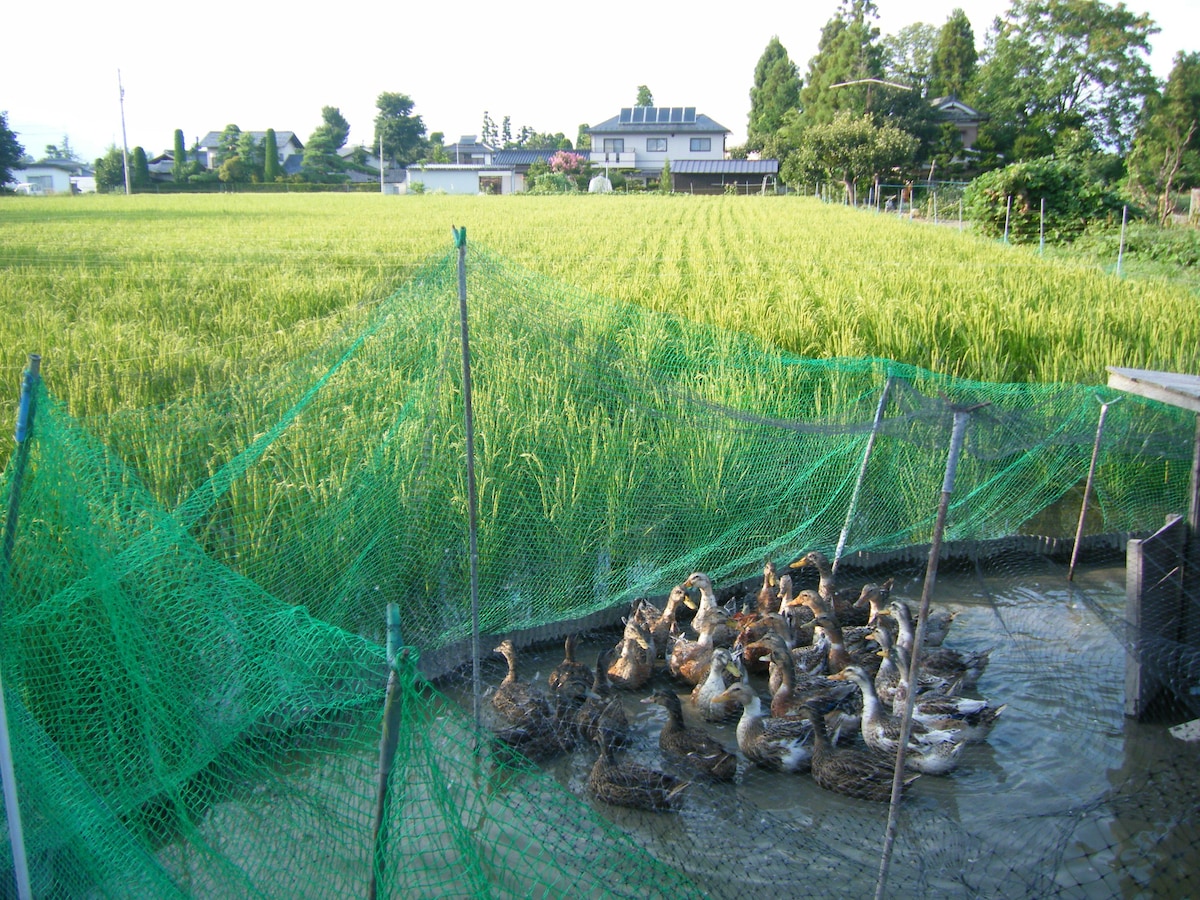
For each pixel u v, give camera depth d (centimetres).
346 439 923
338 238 3500
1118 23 7988
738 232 3841
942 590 1009
